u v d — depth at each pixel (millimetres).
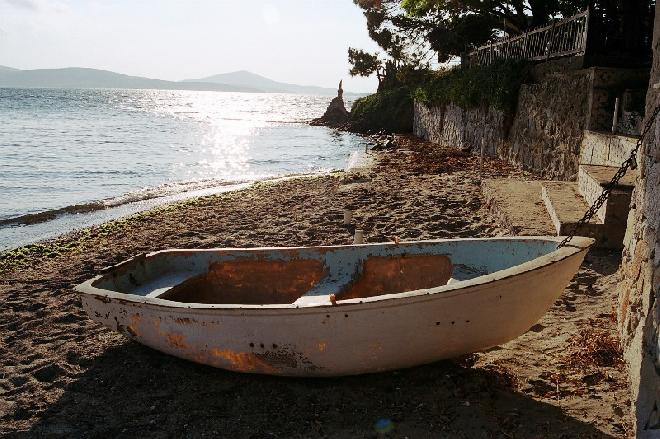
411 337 4594
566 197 9242
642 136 4535
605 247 7547
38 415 4766
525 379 4797
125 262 6184
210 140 41031
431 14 29344
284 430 4352
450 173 17531
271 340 4711
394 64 47000
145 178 22469
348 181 17719
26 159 26812
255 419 4523
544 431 4043
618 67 12430
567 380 4688
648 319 3842
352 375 5000
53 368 5570
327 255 6242
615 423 4020
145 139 40031
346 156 30812
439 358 4883
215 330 4871
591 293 6414
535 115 15531
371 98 47656
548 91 14492
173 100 174125
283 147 36406
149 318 5195
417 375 5016
